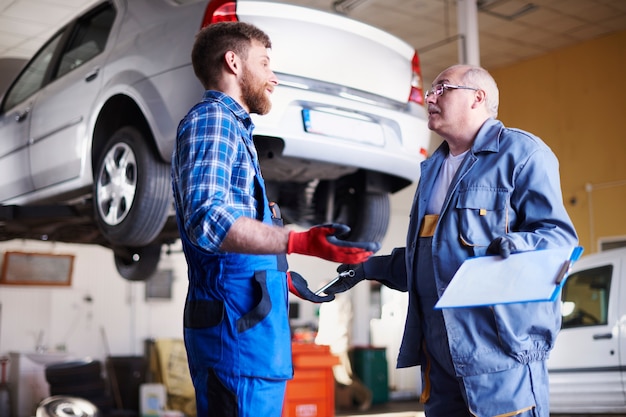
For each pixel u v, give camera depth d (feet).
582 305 17.74
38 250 29.35
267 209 5.14
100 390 24.12
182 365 29.48
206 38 5.36
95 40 13.01
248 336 4.82
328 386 20.80
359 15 26.22
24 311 28.63
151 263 14.87
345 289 6.43
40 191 13.79
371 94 11.01
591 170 28.78
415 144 11.63
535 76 30.94
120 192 11.44
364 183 12.71
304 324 32.73
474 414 5.42
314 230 4.28
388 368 34.22
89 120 12.16
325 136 10.43
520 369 5.43
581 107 29.27
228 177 4.74
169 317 31.78
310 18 10.41
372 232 13.17
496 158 5.66
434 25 27.14
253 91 5.33
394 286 6.59
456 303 4.60
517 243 4.99
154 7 11.59
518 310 5.40
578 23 27.55
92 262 30.35
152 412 25.86
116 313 30.63
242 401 4.79
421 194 6.18
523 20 27.17
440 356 5.85
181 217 5.14
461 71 6.05
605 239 28.14
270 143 10.15
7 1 22.77
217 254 4.92
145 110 10.84
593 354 17.06
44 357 26.00
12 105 15.25
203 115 4.88
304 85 10.32
